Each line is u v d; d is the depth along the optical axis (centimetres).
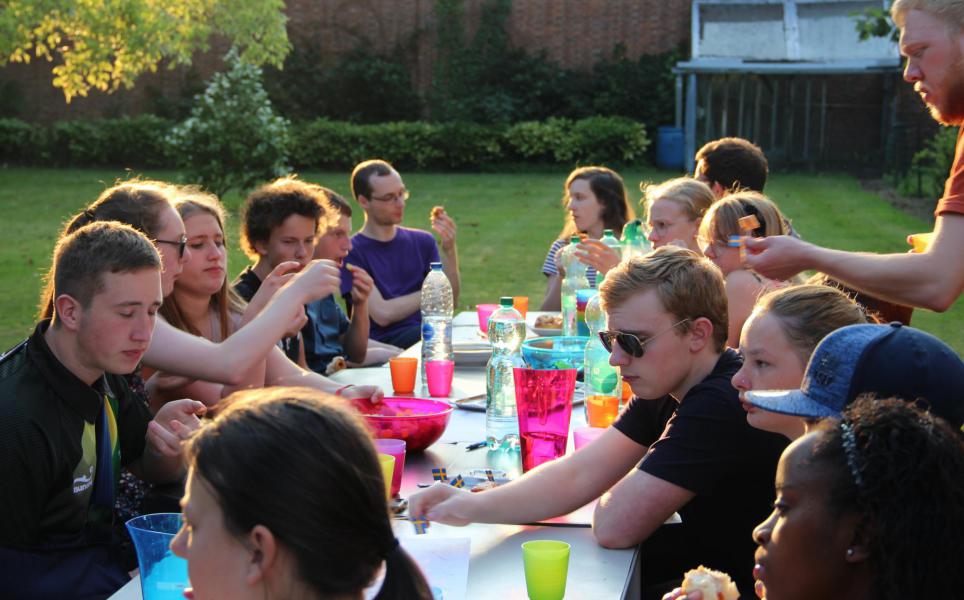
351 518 106
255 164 1319
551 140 1925
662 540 228
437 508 203
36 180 1681
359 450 109
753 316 190
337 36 2198
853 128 1955
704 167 407
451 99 2159
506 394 264
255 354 268
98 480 223
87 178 1716
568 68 2142
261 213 369
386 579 113
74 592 212
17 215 1282
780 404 149
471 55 2150
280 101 2159
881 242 1050
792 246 236
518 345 304
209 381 266
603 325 298
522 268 949
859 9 1914
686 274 212
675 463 200
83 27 995
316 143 1902
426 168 1961
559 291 489
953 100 234
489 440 262
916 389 142
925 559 108
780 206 1364
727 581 167
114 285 208
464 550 188
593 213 488
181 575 159
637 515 197
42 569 211
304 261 375
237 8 1226
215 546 106
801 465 117
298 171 1909
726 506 211
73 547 216
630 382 218
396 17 2186
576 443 248
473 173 1922
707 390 205
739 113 1930
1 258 980
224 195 1435
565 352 257
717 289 215
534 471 216
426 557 184
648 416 225
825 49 1888
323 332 425
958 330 708
